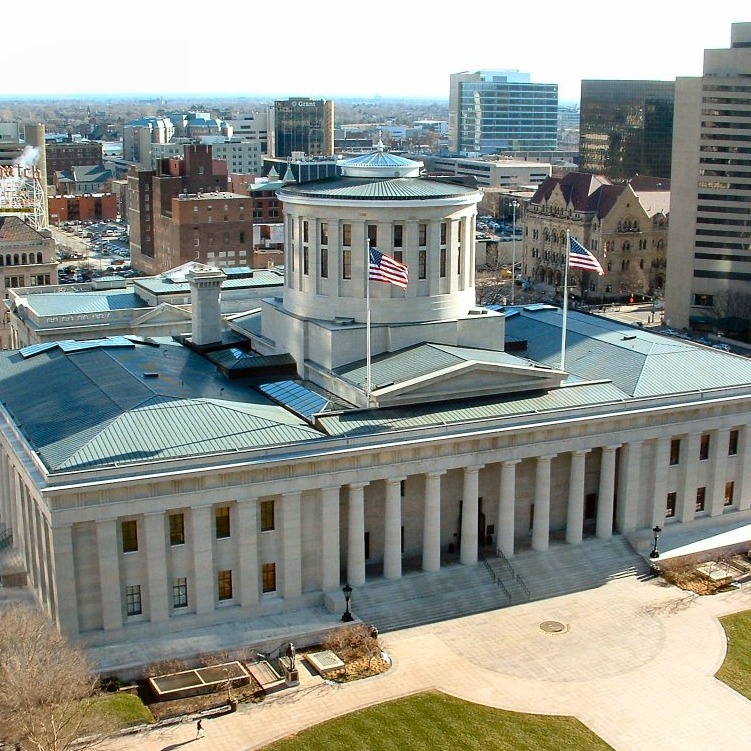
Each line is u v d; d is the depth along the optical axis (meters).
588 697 78.19
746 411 108.25
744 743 72.44
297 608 89.62
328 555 89.94
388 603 90.75
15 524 100.06
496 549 98.50
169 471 82.19
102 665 79.62
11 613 78.31
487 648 85.44
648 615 91.25
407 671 81.56
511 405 98.50
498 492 100.12
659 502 105.06
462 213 109.06
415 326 105.94
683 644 86.25
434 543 94.19
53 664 70.94
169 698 76.69
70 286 168.00
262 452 85.81
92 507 80.50
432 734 72.75
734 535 106.88
